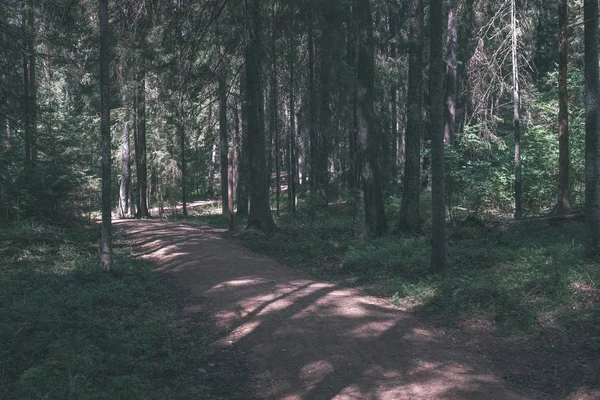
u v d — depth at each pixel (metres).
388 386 6.53
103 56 12.27
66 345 7.12
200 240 17.16
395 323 8.70
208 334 8.55
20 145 19.38
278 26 20.34
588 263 10.47
